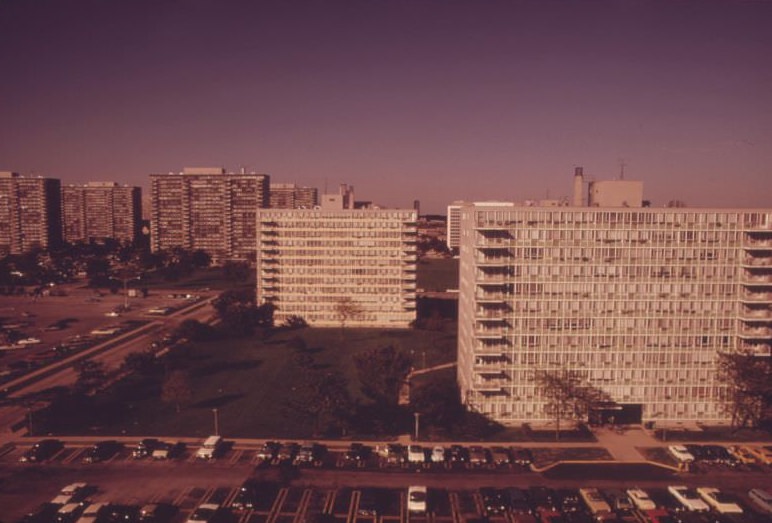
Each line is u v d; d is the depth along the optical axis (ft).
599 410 469.98
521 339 468.34
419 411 476.95
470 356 487.20
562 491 368.27
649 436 451.94
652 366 469.16
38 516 333.83
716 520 334.85
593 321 466.70
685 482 382.22
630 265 462.19
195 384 580.30
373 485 375.86
